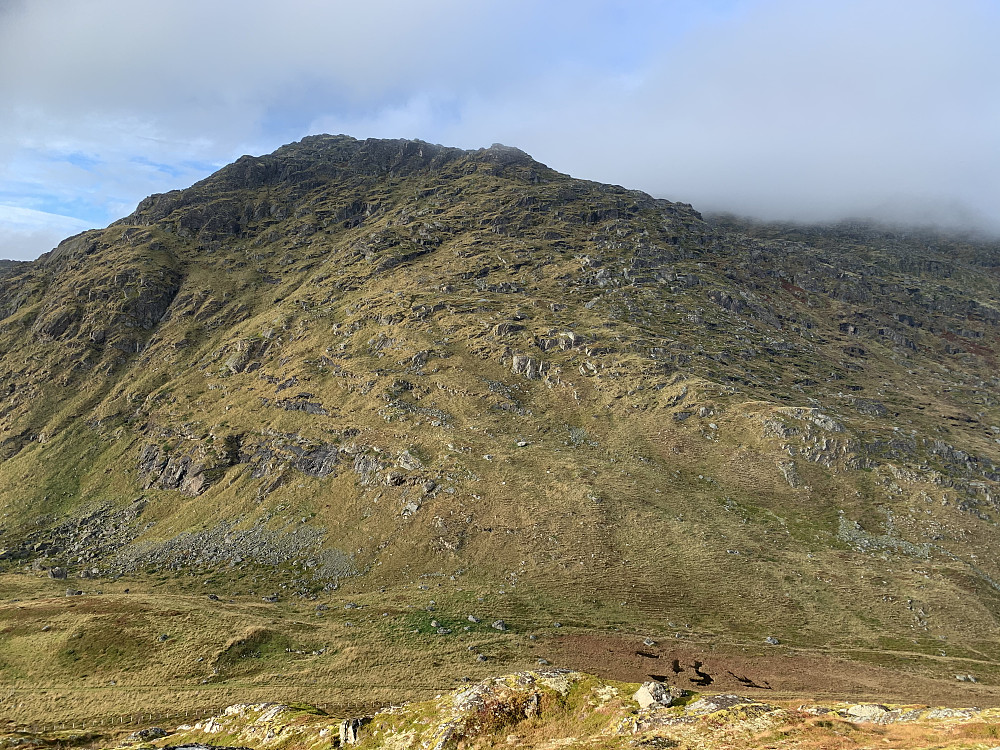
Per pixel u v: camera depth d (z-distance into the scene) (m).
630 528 105.31
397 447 132.62
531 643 79.62
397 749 50.16
